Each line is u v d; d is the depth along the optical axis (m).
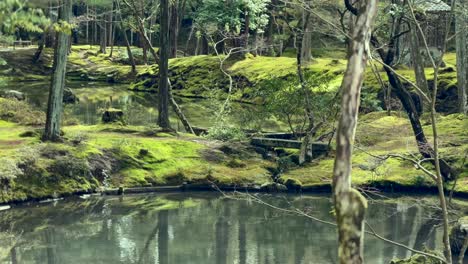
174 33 71.62
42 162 25.36
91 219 22.52
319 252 19.17
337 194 8.24
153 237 20.56
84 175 26.06
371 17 8.46
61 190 25.08
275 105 31.08
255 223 22.41
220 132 31.59
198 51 81.19
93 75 74.19
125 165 27.42
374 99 38.25
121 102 52.31
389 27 30.41
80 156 26.55
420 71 33.16
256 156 29.81
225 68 59.44
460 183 25.62
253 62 58.81
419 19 32.16
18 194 23.98
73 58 80.25
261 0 56.81
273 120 38.97
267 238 20.64
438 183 11.66
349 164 8.25
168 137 31.48
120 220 22.53
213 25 61.97
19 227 21.23
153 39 86.44
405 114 34.94
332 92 31.06
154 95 59.97
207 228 21.78
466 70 37.31
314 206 24.66
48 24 9.91
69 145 27.22
